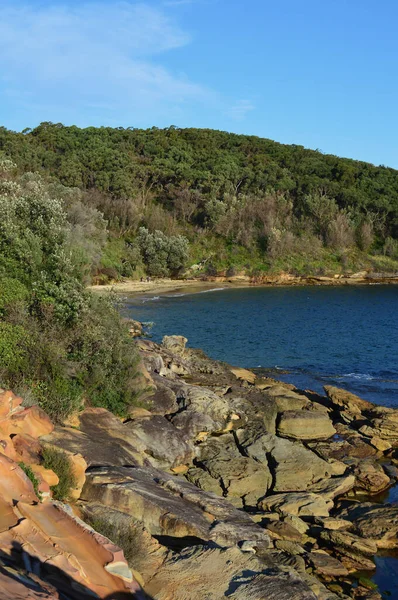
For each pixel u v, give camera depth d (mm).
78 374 16781
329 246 95562
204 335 43250
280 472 16516
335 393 24891
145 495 11492
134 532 10305
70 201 69812
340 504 15625
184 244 82812
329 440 20672
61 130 112562
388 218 101938
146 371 20188
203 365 28281
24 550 7117
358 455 19281
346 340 42062
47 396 14781
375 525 13844
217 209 94000
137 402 18281
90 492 11492
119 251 80875
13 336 15805
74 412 14836
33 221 20047
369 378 30562
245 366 33281
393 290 79250
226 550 10180
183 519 11039
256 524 12117
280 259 89188
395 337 43531
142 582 8961
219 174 103812
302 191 105625
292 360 35000
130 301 63062
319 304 64188
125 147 111062
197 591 8891
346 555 12703
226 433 19094
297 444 19156
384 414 22578
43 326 17203
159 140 117188
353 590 11398
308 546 12992
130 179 94688
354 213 100875
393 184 112750
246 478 15742
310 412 21641
